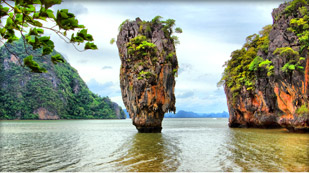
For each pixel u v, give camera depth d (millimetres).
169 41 41281
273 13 40875
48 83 168250
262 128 49344
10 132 46906
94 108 195750
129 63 38906
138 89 37375
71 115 173875
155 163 16188
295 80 33125
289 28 34906
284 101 36094
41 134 41750
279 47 36219
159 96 38562
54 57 3145
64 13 2539
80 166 15648
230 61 55156
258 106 48000
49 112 154125
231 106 56656
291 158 16953
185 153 19734
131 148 22875
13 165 16156
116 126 73750
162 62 38688
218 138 31109
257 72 44812
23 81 158250
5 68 160000
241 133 38344
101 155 19438
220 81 57844
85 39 2873
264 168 14328
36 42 2988
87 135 38938
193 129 51781
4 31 3002
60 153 20672
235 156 18141
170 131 45188
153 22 41094
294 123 34656
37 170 14781
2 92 148625
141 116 39188
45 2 2412
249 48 53812
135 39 38188
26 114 146000
